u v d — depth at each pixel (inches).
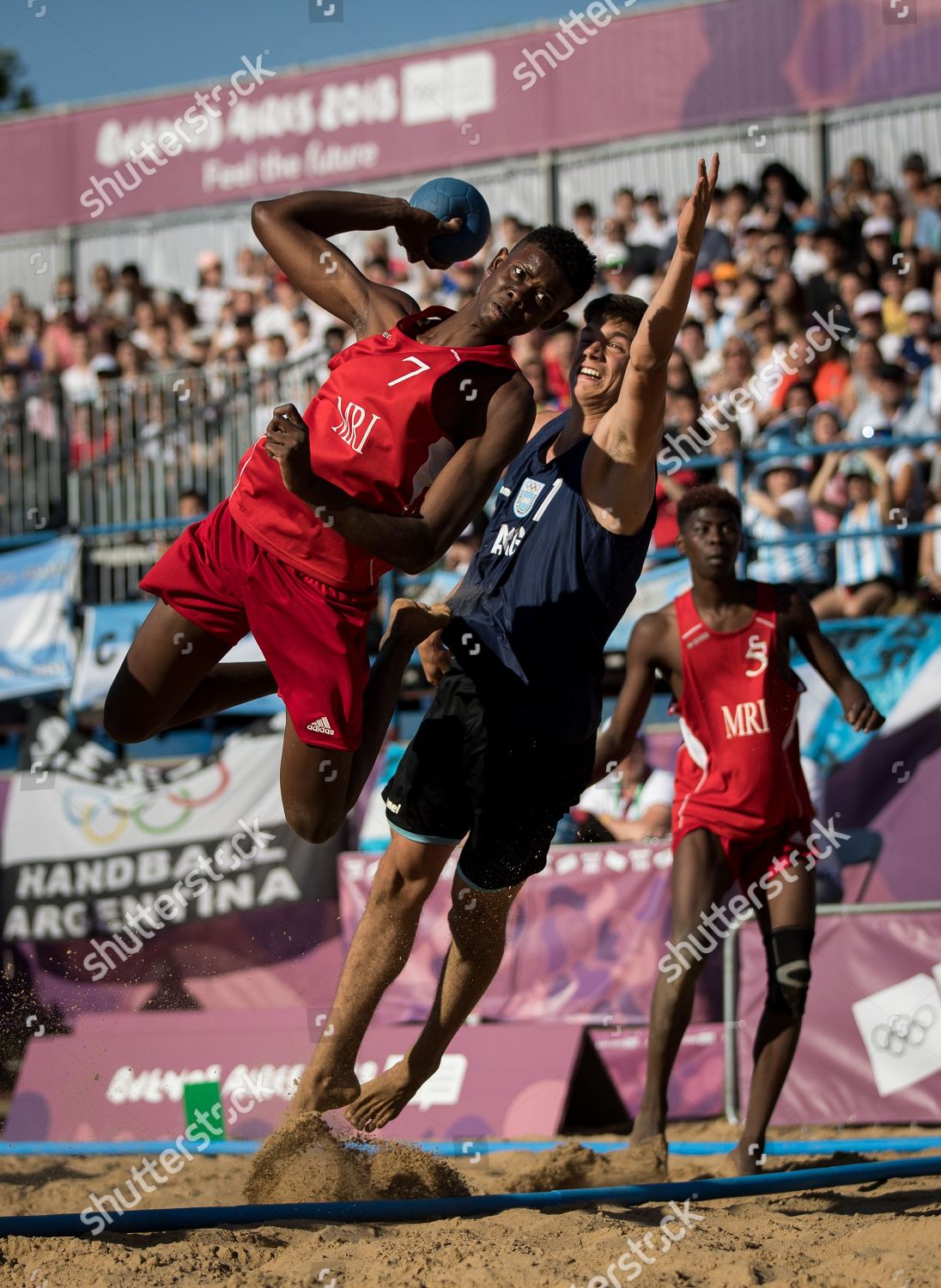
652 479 132.3
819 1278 102.5
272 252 138.7
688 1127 227.3
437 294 394.3
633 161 406.3
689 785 181.9
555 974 244.8
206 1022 253.9
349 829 279.3
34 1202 163.2
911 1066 221.0
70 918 286.4
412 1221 128.7
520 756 135.3
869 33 383.6
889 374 311.1
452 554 302.0
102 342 436.1
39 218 474.0
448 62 421.4
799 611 181.3
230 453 344.8
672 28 400.5
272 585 125.1
